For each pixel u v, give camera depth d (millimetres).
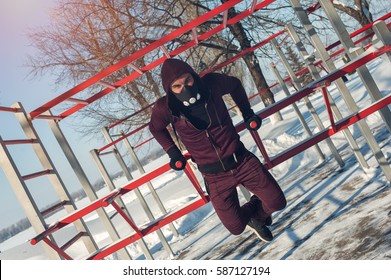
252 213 3885
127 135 7715
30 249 12508
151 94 18734
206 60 19562
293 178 8500
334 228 4469
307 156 9664
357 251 3619
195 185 4195
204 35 5473
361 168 6383
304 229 4965
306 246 4352
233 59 7527
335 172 7031
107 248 4402
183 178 16859
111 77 18062
